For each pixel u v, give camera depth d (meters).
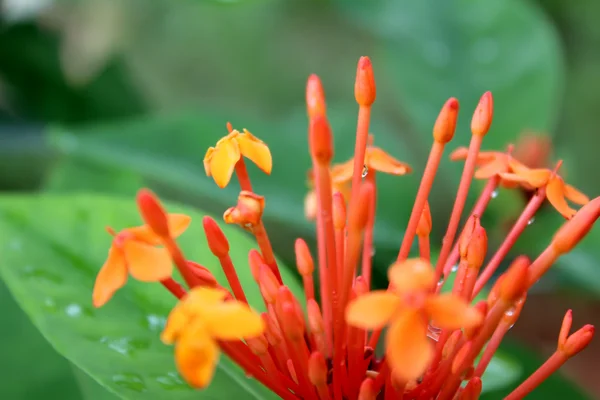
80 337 0.37
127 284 0.39
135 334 0.38
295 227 0.48
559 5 0.62
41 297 0.38
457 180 0.46
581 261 0.44
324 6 0.72
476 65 0.48
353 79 0.74
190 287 0.34
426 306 0.32
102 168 0.46
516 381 0.44
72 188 0.45
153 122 0.46
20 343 0.41
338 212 0.36
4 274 0.38
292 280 0.40
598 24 0.62
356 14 0.50
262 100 0.74
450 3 0.49
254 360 0.36
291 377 0.36
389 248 0.45
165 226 0.34
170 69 0.74
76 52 0.70
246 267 0.40
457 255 0.37
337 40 0.74
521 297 0.35
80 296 0.38
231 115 0.47
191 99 0.74
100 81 0.58
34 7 0.60
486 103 0.36
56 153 0.50
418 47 0.49
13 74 0.57
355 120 0.49
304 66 0.75
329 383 0.36
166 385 0.37
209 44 0.74
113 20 0.72
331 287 0.36
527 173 0.36
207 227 0.35
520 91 0.47
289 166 0.46
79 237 0.39
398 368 0.32
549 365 0.35
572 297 0.53
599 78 0.63
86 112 0.57
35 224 0.39
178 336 0.32
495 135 0.47
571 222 0.34
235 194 0.45
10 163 0.50
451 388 0.35
